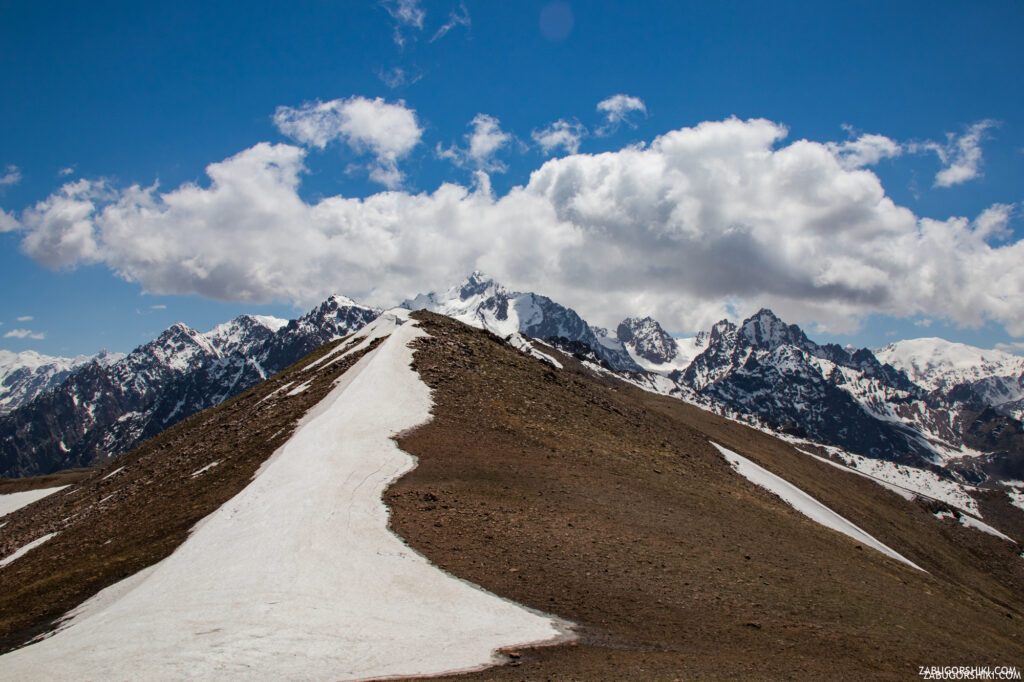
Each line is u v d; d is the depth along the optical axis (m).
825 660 30.38
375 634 28.36
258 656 25.55
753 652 30.20
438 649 27.20
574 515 47.22
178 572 35.91
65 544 54.78
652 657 27.72
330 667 24.89
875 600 42.50
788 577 42.56
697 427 146.25
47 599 39.22
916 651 34.22
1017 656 40.28
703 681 24.47
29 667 24.80
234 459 62.69
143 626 28.44
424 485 49.53
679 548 43.94
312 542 37.81
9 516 97.00
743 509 62.94
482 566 36.94
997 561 140.00
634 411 111.44
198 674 23.84
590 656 27.34
